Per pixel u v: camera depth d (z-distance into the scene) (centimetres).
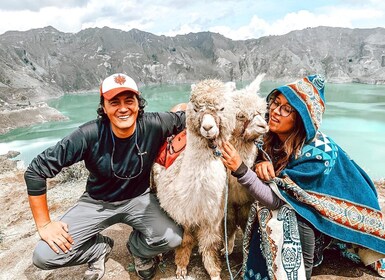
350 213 260
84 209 310
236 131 321
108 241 334
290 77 18175
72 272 352
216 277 313
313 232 261
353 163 295
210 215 301
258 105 317
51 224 288
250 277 285
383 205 453
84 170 876
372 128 4309
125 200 311
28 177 277
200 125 284
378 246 270
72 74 16850
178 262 327
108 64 18875
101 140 281
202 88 290
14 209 705
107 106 267
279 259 255
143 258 321
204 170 292
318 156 254
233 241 349
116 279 329
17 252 428
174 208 305
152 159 308
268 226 262
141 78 18988
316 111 249
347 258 325
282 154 283
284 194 253
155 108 8394
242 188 323
